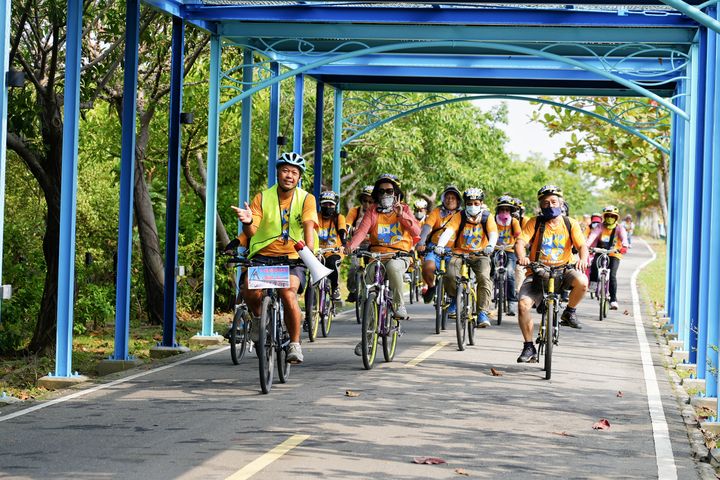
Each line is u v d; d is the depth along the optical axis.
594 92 29.39
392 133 40.28
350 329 22.31
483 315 19.11
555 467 9.78
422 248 19.50
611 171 38.66
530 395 13.90
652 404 13.57
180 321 25.03
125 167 16.69
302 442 10.42
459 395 13.66
